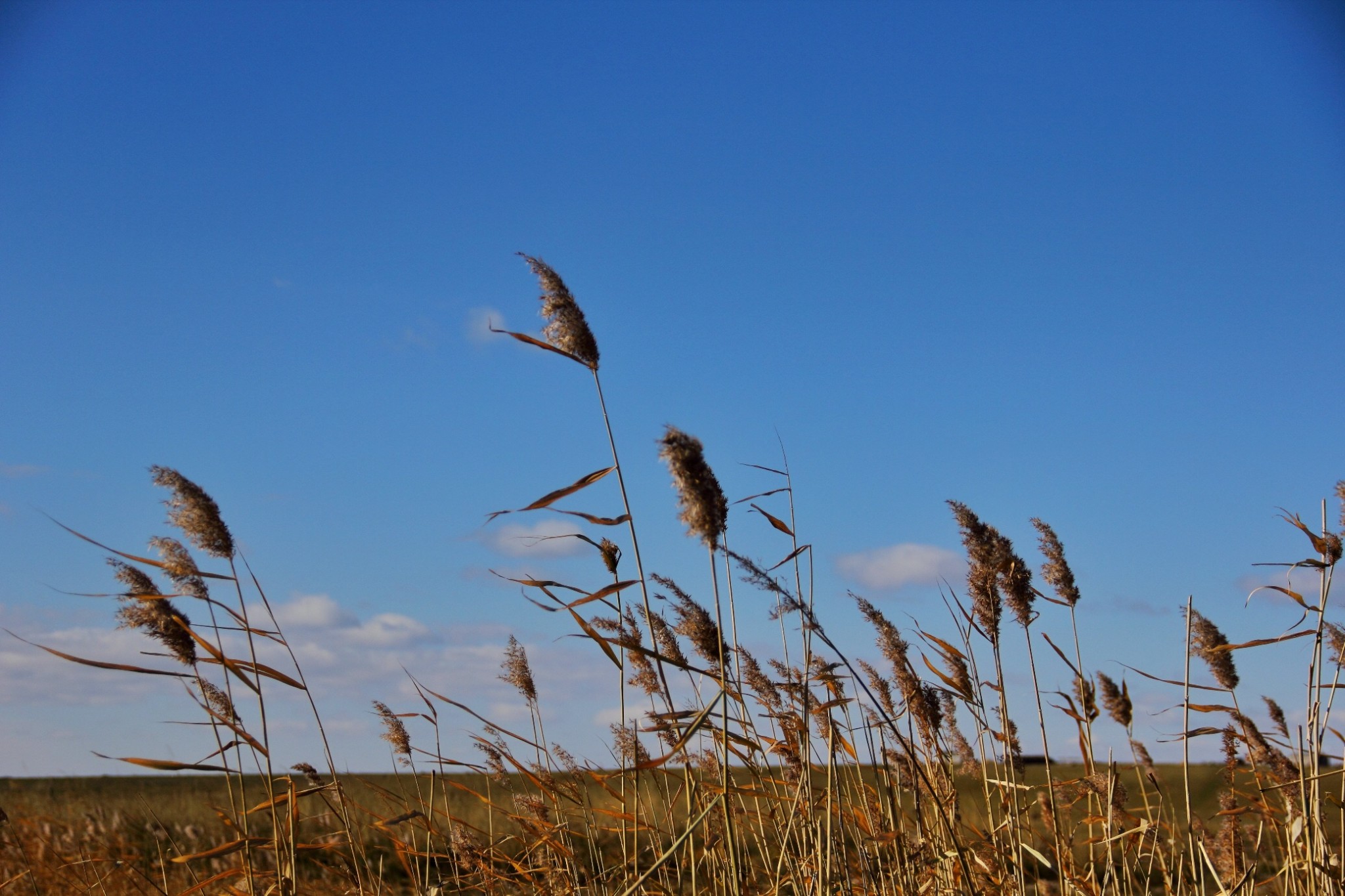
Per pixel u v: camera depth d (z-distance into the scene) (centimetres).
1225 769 655
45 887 711
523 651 704
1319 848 554
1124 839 612
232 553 514
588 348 498
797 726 562
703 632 536
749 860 580
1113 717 619
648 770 594
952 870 583
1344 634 576
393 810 645
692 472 409
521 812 662
